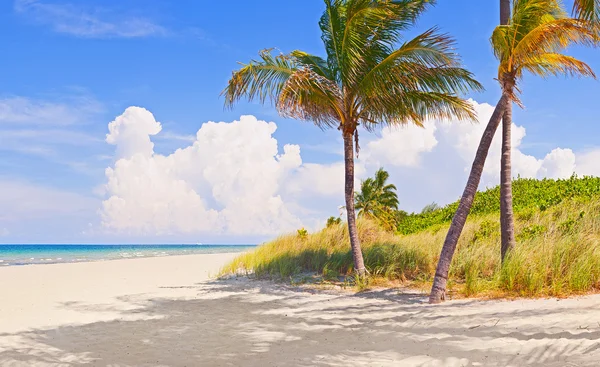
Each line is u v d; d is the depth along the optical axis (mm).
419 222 27453
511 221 10812
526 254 9688
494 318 6375
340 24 12633
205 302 9922
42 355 5383
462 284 10781
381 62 11742
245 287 12477
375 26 12219
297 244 16797
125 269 19938
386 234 17109
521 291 8648
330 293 11055
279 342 5922
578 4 8312
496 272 10016
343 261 13891
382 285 11672
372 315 7898
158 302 9945
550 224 13719
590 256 9141
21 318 7996
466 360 4512
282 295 10930
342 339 6012
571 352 4281
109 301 10117
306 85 11859
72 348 5703
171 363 4930
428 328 6301
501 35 9164
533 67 10211
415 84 12016
